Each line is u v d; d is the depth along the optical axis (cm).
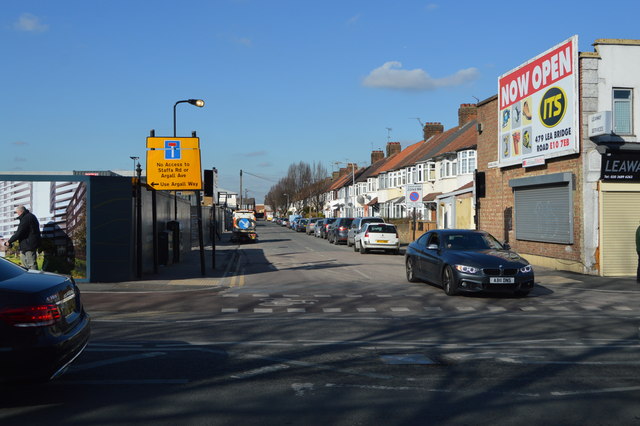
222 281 1573
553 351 749
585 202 1692
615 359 705
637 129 1730
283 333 868
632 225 1700
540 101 1919
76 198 1473
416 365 670
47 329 500
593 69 1702
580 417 494
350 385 586
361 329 904
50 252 1459
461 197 2903
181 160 1723
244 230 3891
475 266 1222
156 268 1770
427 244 1453
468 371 644
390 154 6631
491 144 2419
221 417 491
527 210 2056
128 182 1506
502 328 918
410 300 1234
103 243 1491
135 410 509
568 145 1741
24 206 1385
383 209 5725
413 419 486
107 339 817
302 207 10325
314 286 1476
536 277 1647
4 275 560
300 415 496
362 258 2480
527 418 490
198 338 826
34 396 548
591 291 1400
